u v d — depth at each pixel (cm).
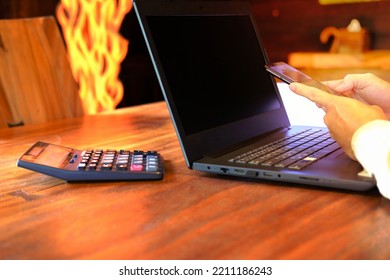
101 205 63
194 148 76
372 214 58
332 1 348
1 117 129
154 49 75
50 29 146
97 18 300
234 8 100
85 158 76
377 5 331
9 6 254
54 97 142
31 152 76
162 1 81
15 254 49
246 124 89
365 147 64
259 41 104
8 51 135
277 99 103
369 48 337
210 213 59
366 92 87
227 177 73
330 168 69
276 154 77
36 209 62
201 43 86
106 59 309
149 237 52
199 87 82
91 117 137
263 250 49
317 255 48
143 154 81
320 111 127
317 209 59
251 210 59
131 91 332
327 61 344
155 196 65
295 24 371
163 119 131
